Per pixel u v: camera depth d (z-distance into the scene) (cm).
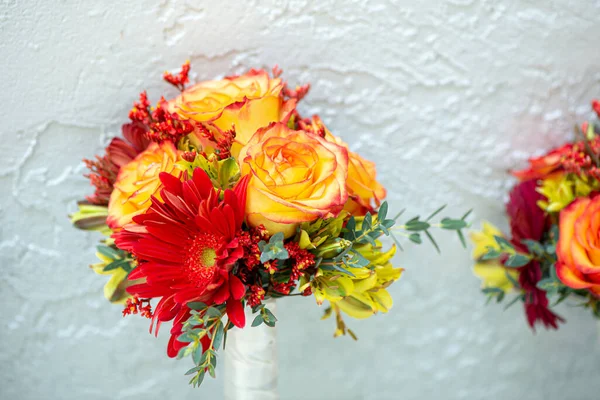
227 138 42
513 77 54
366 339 60
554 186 53
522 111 55
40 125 51
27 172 52
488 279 55
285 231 41
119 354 58
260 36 51
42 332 57
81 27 49
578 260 47
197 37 50
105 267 46
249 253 41
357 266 42
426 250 58
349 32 51
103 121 52
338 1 51
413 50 52
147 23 50
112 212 43
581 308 62
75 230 54
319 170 41
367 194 45
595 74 55
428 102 54
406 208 56
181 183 41
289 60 52
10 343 57
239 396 49
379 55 52
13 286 55
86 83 50
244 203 40
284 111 45
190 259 41
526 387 63
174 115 44
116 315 57
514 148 56
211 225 40
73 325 57
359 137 54
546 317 53
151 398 59
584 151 52
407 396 62
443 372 62
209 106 44
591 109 56
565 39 53
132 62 50
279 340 58
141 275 41
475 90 54
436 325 60
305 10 50
